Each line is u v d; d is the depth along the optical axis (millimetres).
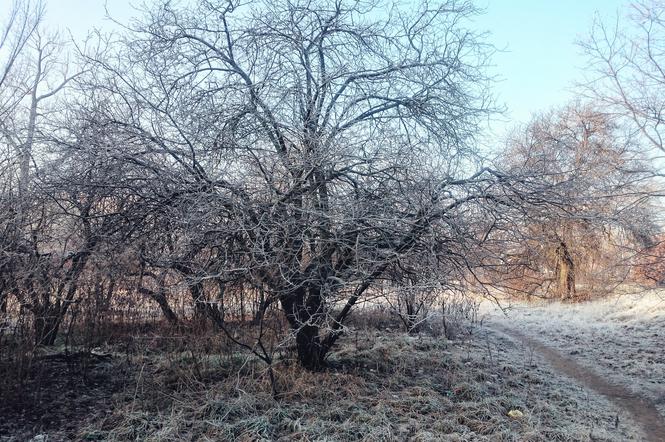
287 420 5984
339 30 7645
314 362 7531
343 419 6234
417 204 6512
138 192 6730
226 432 5656
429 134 7500
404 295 6844
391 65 7500
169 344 7445
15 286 6102
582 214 7543
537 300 21578
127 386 6691
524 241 7531
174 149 6504
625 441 6684
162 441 5414
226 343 7508
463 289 6805
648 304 16734
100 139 6461
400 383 7625
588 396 8633
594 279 18203
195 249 6293
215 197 5980
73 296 6703
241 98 6840
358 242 6246
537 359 11086
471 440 6047
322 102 6895
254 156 6273
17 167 6766
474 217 6852
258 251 5617
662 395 8711
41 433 5441
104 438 5449
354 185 6750
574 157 11586
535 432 6336
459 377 8242
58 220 6820
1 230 6293
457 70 7625
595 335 13789
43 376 6543
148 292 6672
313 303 6953
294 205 6172
